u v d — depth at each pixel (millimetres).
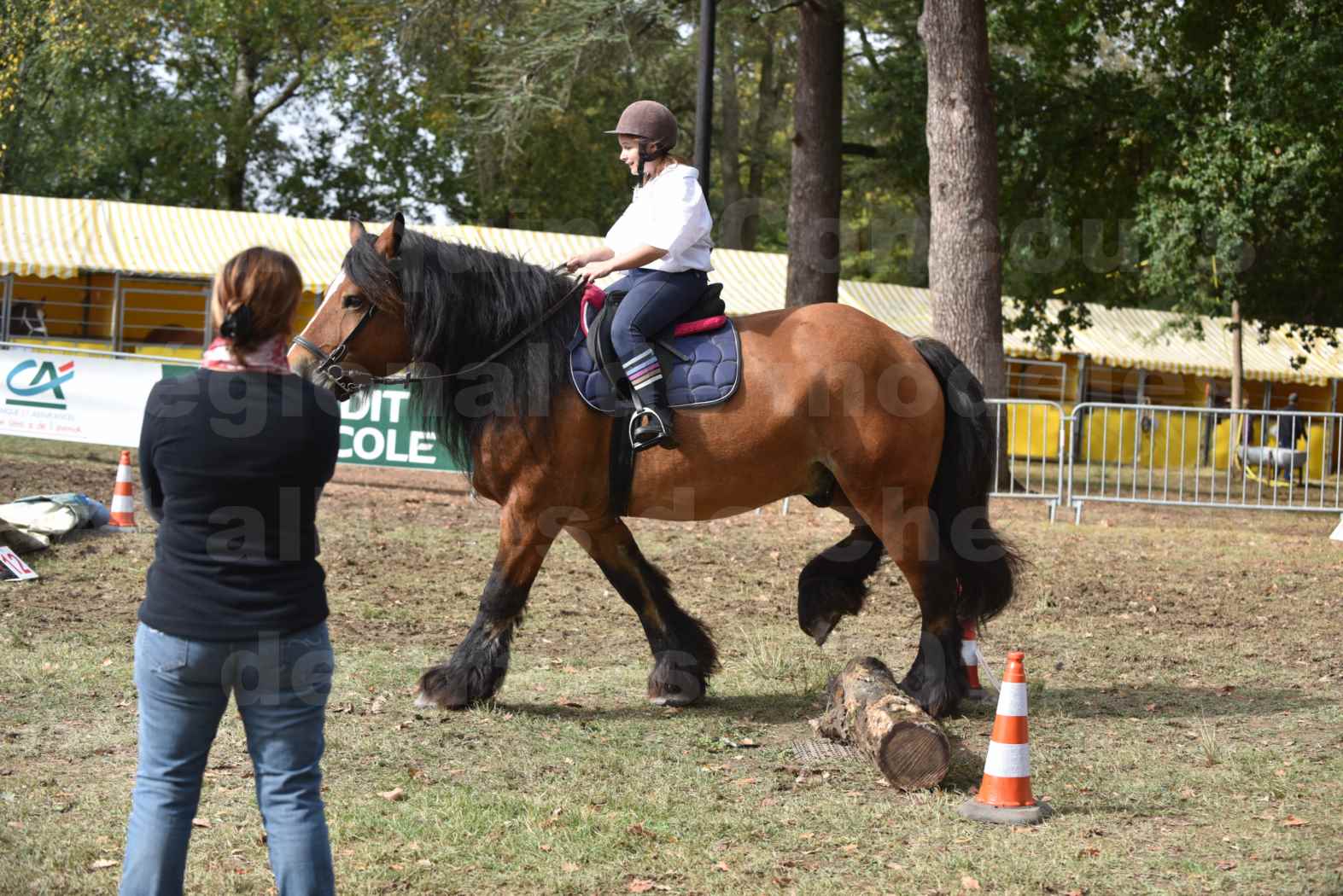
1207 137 16188
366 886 3562
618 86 21484
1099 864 3854
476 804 4230
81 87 29141
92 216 21672
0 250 20078
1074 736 5320
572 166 25969
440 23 20391
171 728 2779
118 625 6637
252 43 30172
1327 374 27312
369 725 5129
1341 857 3900
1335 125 15719
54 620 6684
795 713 5637
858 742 4848
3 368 12977
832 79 18250
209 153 30406
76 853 3664
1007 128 17984
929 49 14617
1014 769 4320
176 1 28219
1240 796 4535
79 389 12875
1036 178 18359
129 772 4441
